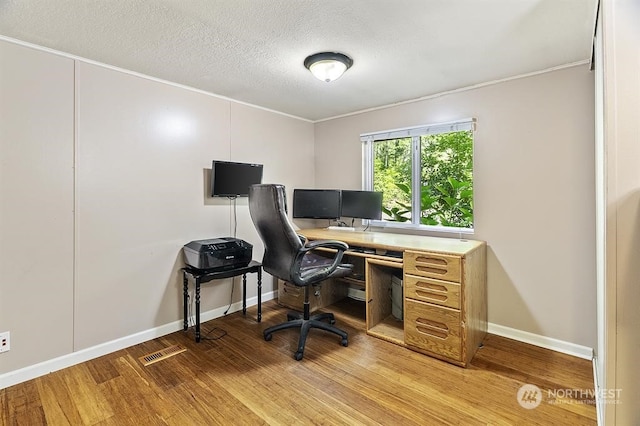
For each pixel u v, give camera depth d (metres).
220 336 2.67
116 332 2.43
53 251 2.13
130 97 2.47
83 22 1.76
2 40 1.91
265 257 2.60
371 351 2.40
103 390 1.93
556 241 2.39
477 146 2.74
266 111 3.49
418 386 1.96
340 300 3.59
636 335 1.27
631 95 1.25
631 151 1.25
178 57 2.21
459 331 2.17
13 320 1.98
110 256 2.40
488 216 2.70
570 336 2.34
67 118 2.17
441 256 2.24
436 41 1.97
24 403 1.81
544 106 2.41
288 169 3.74
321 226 4.00
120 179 2.43
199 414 1.72
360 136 3.59
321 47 2.06
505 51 2.10
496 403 1.79
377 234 3.21
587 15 1.67
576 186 2.30
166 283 2.72
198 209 2.93
